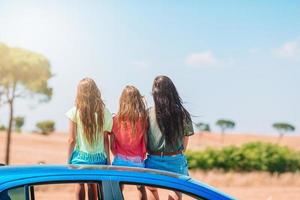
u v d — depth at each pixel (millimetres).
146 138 7613
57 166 5184
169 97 7492
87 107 7277
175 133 7520
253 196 24203
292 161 42125
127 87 7508
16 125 84688
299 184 31328
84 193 4957
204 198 5176
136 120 7457
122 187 5016
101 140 7418
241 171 41688
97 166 5281
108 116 7449
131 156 7531
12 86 56719
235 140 105188
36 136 86062
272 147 43344
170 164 7602
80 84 7340
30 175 4898
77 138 7402
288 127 106812
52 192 4871
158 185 5098
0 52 58031
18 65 56938
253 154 42188
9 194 4766
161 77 7555
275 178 32000
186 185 5191
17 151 68500
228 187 29969
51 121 91812
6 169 5035
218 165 41906
